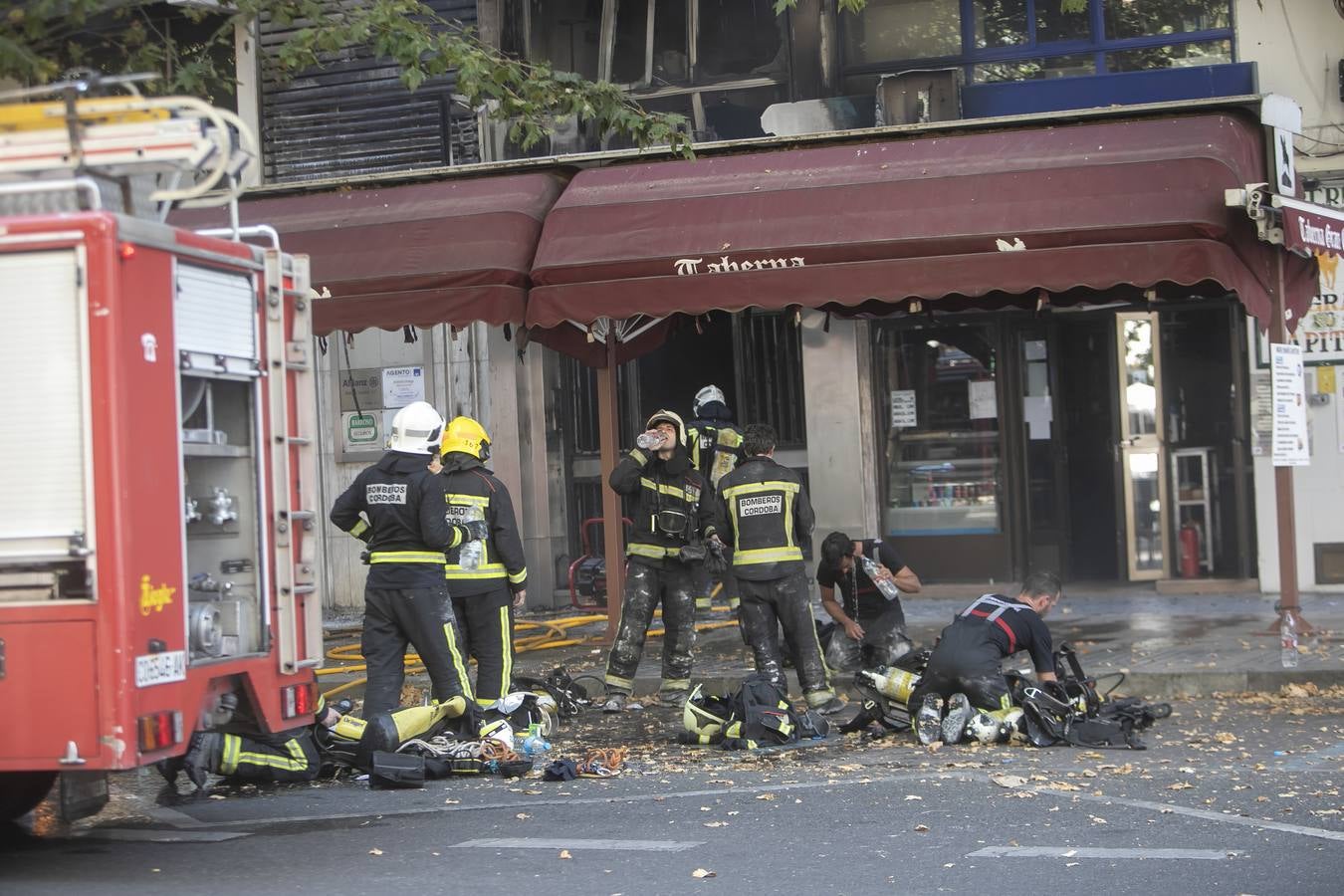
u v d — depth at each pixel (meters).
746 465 14.62
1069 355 21.52
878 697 13.52
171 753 8.62
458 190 18.03
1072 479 21.66
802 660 14.52
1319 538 19.97
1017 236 15.67
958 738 12.75
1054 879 8.21
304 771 12.25
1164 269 15.34
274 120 23.41
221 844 9.89
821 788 11.06
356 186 18.61
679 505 15.28
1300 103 19.86
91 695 8.29
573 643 18.89
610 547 18.48
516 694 13.80
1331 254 15.67
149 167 9.05
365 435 23.22
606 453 18.50
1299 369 16.47
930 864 8.63
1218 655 15.43
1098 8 20.89
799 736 13.26
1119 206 15.52
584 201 17.23
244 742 12.09
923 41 21.47
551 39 22.75
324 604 23.53
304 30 14.78
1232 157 15.62
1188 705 14.20
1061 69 21.03
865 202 16.28
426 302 17.22
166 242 8.72
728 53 22.22
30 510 8.34
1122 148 15.98
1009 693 12.89
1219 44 20.39
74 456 8.30
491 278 17.11
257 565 9.59
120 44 16.58
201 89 15.95
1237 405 20.73
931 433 21.70
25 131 8.98
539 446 22.39
